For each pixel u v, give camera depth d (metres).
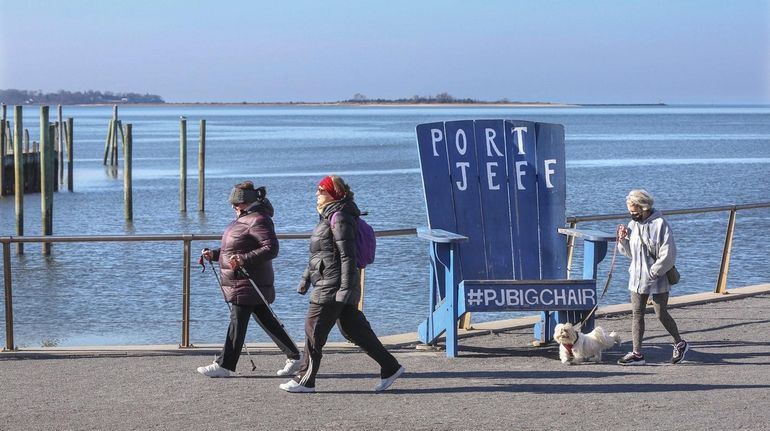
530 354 12.59
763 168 84.19
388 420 9.14
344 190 10.40
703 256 31.95
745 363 11.88
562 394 10.23
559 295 12.37
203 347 12.88
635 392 10.30
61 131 67.62
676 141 148.25
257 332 20.64
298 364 11.30
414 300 24.58
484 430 8.77
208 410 9.55
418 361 12.18
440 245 12.34
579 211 50.56
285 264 30.52
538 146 13.73
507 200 13.57
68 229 45.62
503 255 13.45
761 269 29.33
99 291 26.73
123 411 9.49
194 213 52.09
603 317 15.09
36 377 11.14
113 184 69.31
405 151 115.69
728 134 182.25
